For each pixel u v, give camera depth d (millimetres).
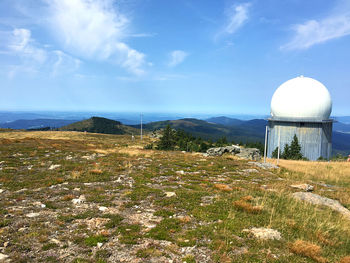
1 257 5660
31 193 11570
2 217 8148
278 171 22422
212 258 6129
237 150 32656
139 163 21609
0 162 19516
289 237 7582
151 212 9391
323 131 59688
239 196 11633
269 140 68125
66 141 44531
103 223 8062
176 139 82312
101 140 65125
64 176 15594
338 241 7816
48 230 7293
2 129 80500
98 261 5758
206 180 15688
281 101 63250
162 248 6539
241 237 7379
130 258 5980
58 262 5688
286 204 10930
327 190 15500
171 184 14102
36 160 21672
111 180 14930
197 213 9242
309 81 63031
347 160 42125
